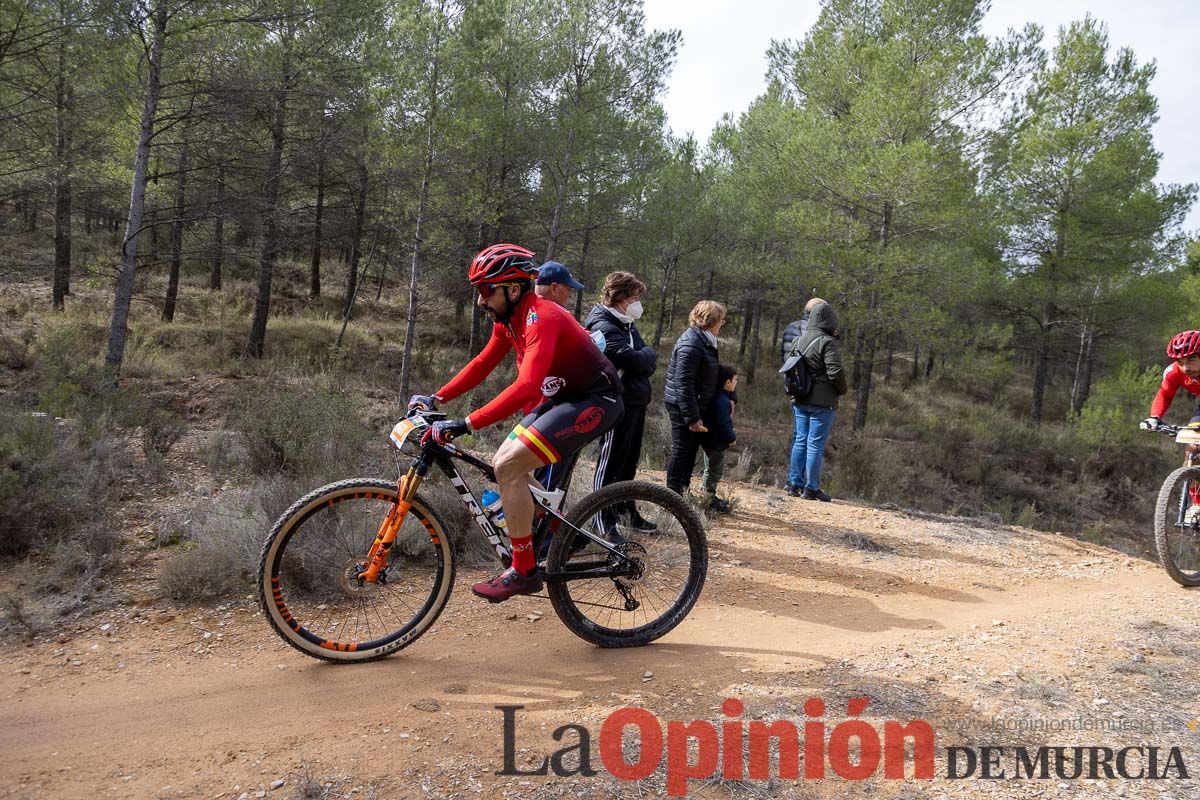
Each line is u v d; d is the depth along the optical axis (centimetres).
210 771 232
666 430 966
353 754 243
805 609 432
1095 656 348
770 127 2023
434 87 1410
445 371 1792
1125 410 1738
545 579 327
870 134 1516
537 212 1906
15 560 399
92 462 516
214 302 2267
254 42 1173
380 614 364
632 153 1820
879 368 2994
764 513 656
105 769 232
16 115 1088
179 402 1098
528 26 1769
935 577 521
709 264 2228
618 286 468
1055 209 2083
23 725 257
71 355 1088
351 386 1305
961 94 1492
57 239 1452
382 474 538
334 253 3394
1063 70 2016
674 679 312
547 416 314
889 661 338
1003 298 2216
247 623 351
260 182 1476
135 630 337
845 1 1756
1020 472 1647
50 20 988
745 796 225
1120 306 2091
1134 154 1950
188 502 500
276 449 585
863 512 698
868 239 1591
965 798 226
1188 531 523
